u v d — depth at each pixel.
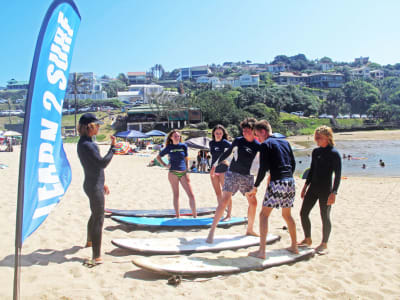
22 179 2.79
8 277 3.45
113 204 7.49
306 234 4.93
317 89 134.88
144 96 123.19
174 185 6.06
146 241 4.50
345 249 4.87
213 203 8.16
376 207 8.18
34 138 3.08
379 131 84.56
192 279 3.63
